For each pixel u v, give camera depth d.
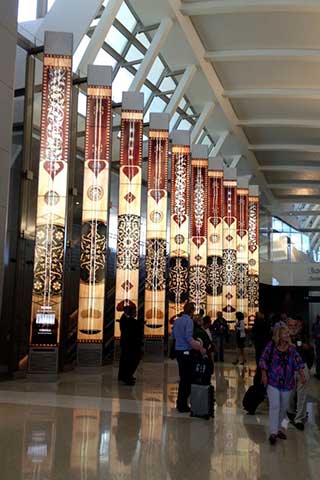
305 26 18.61
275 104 25.16
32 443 5.46
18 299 12.47
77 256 17.50
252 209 29.11
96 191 13.39
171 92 23.22
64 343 13.07
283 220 43.44
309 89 23.39
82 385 10.24
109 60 19.30
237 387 10.61
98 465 4.79
